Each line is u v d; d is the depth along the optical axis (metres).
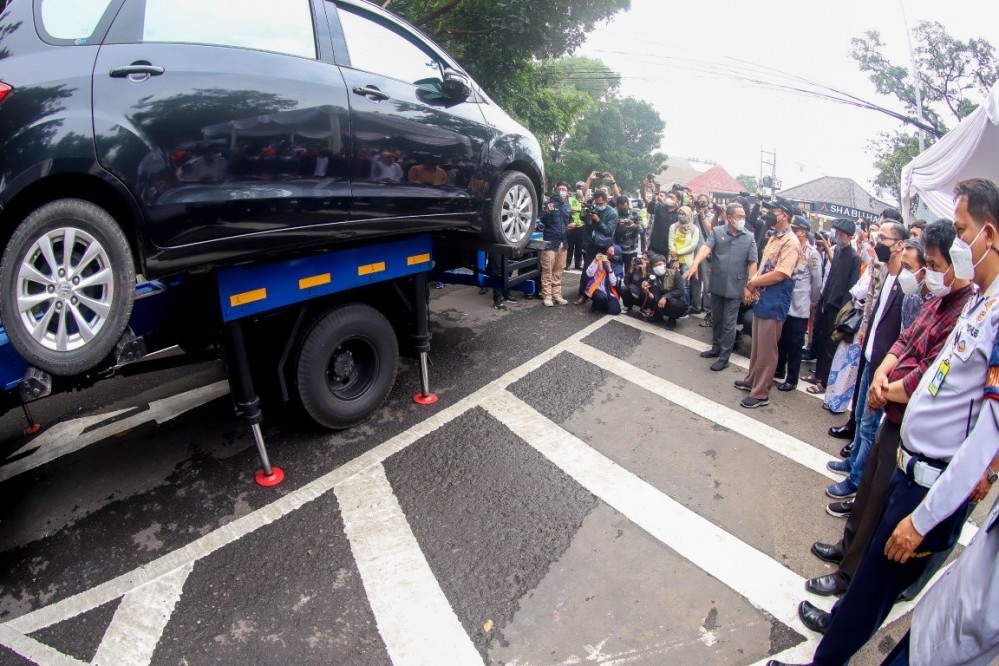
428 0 9.41
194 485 3.31
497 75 10.12
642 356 5.53
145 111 2.23
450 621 2.47
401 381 4.66
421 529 3.01
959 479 1.66
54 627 2.41
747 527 3.11
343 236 3.14
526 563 2.81
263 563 2.76
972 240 1.73
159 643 2.35
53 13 2.13
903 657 1.93
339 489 3.29
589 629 2.45
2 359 2.23
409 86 3.47
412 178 3.40
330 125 2.90
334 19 3.11
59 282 1.99
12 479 3.39
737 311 5.19
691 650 2.36
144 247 2.29
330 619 2.47
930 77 17.69
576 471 3.55
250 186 2.60
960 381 1.78
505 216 4.20
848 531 2.75
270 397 3.66
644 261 6.55
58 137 1.98
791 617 2.54
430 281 5.45
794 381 4.96
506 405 4.32
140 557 2.78
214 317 3.06
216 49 2.52
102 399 4.37
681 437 4.04
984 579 1.63
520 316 6.52
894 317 3.22
